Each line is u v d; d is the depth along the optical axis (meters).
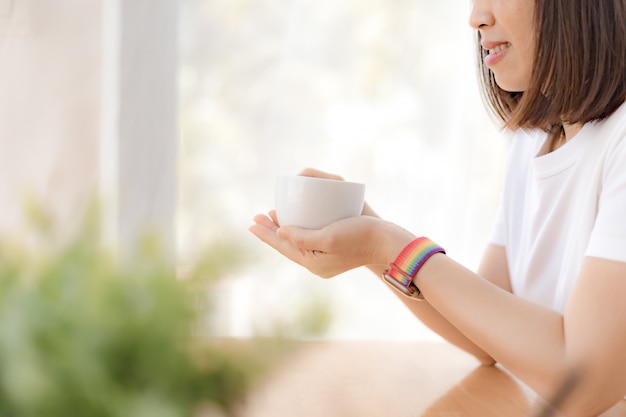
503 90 1.15
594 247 0.80
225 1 1.87
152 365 0.30
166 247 0.34
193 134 1.87
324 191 0.86
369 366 0.91
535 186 1.13
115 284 0.31
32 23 1.70
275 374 0.35
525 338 0.79
